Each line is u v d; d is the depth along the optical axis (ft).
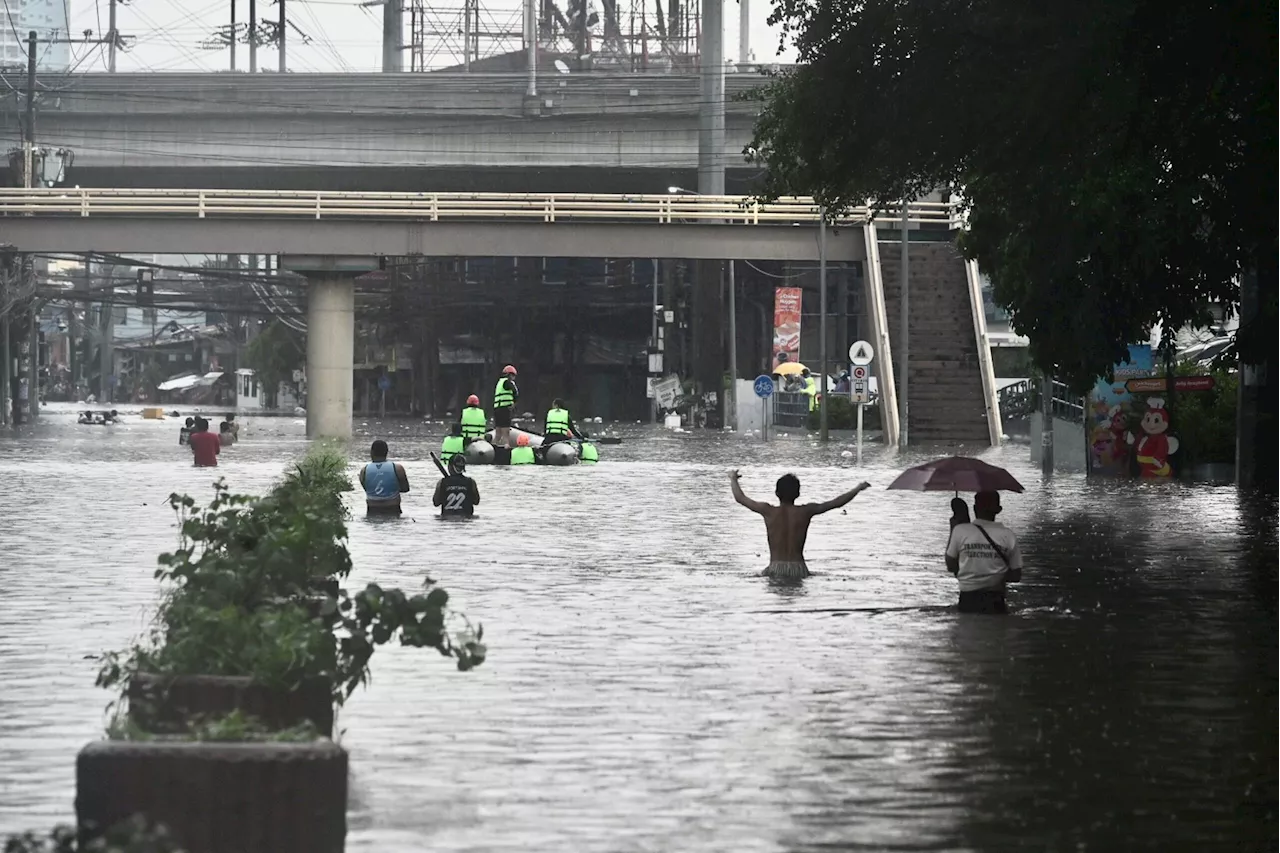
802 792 68.23
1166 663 103.09
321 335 499.92
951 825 63.41
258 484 279.08
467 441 371.76
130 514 215.72
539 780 69.72
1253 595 139.23
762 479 308.60
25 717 81.97
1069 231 215.72
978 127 168.14
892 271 515.09
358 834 60.59
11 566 151.53
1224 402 329.11
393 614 65.87
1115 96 147.23
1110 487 298.15
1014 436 540.11
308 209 519.60
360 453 407.64
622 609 125.80
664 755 74.84
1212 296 248.93
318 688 63.62
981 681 95.91
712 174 588.09
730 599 132.57
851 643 110.01
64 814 63.21
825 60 170.81
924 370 502.79
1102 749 77.51
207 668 62.28
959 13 163.12
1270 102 148.66
